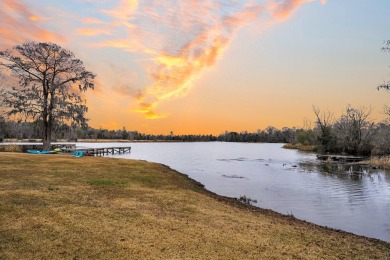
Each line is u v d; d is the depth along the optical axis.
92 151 52.50
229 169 38.94
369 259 8.00
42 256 6.65
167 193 14.89
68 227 8.49
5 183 13.79
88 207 10.65
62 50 43.78
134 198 12.90
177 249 7.52
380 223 14.30
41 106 42.50
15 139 88.69
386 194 21.94
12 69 42.06
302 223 12.57
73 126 45.06
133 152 82.62
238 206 15.07
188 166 42.97
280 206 17.44
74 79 44.75
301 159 57.28
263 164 46.69
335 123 76.00
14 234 7.71
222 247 7.88
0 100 42.19
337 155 66.19
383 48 43.03
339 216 15.49
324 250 8.40
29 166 20.28
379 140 58.94
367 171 36.75
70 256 6.75
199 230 9.12
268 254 7.66
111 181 16.75
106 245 7.47
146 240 7.96
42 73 42.97
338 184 26.62
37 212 9.59
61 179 16.05
